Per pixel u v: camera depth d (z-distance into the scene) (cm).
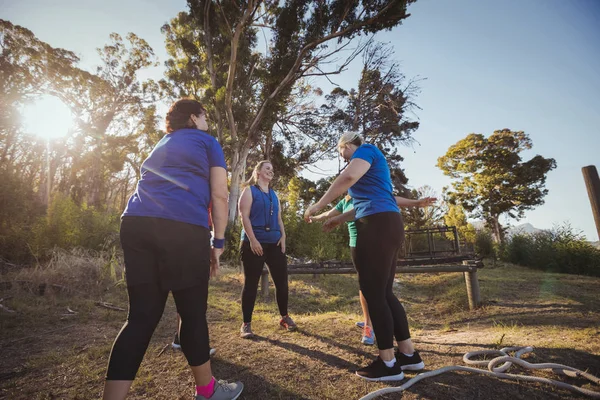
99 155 2892
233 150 1584
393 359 189
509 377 175
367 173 202
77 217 805
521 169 3095
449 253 715
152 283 138
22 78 2278
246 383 186
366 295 193
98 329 314
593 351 202
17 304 384
